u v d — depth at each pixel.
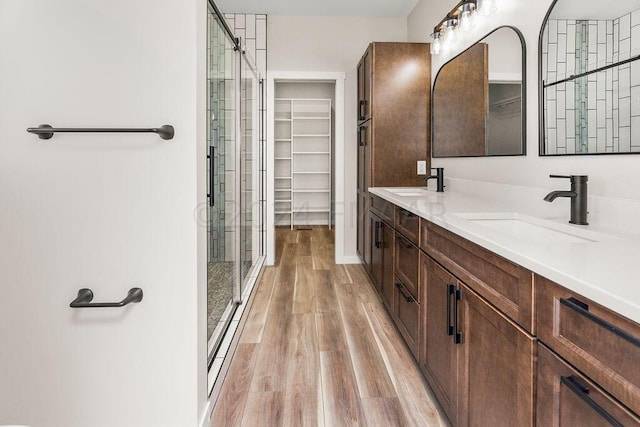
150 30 1.32
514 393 0.97
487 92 2.31
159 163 1.35
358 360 2.03
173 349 1.39
